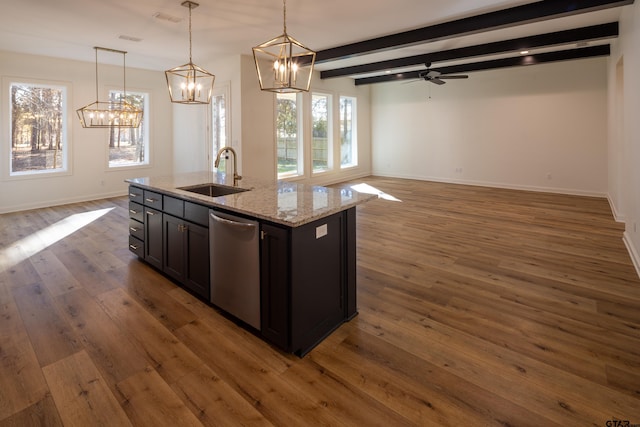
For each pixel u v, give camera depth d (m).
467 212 5.84
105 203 6.56
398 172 9.98
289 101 7.70
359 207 6.22
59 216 5.59
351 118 9.74
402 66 6.78
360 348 2.19
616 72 5.25
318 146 8.70
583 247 4.06
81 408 1.70
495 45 5.69
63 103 6.45
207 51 5.92
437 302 2.77
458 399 1.75
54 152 6.48
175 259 3.01
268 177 6.88
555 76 7.37
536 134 7.70
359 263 3.60
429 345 2.21
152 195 3.21
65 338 2.28
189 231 2.79
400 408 1.70
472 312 2.61
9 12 4.11
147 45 5.50
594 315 2.55
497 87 8.11
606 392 1.79
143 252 3.48
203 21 4.45
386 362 2.05
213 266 2.55
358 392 1.81
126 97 7.27
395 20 4.48
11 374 1.93
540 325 2.43
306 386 1.86
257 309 2.26
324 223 2.24
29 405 1.72
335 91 8.82
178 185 3.19
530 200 6.82
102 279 3.21
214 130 6.90
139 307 2.70
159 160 7.80
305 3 3.92
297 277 2.07
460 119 8.73
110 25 4.56
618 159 5.22
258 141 6.63
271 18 4.36
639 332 2.32
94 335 2.32
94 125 5.92
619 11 4.40
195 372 1.97
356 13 4.23
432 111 9.16
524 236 4.50
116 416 1.66
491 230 4.78
